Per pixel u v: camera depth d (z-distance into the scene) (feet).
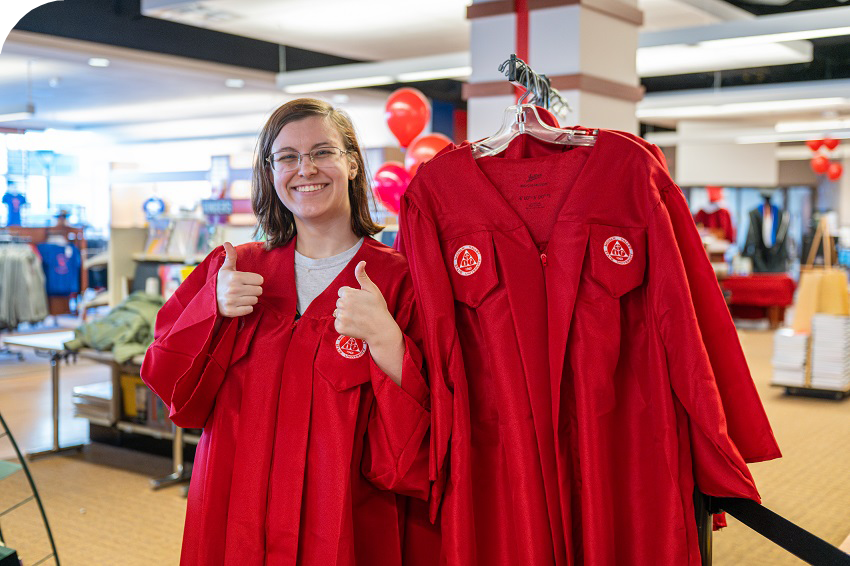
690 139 42.60
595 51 14.94
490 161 6.28
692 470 5.79
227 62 33.68
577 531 6.04
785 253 49.90
